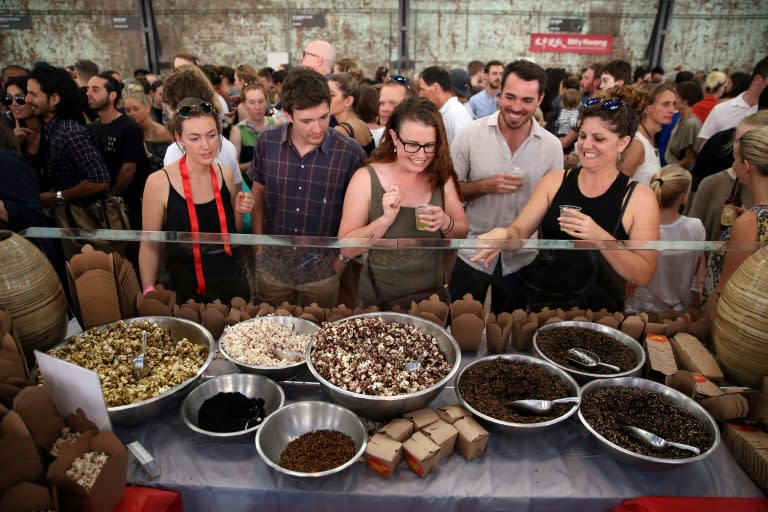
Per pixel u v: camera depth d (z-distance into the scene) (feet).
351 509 3.76
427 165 5.94
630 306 5.52
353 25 29.43
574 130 16.24
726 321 4.51
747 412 4.03
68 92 9.21
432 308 5.29
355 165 7.29
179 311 5.31
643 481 3.80
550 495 3.70
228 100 19.58
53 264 5.21
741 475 3.86
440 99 11.90
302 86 6.35
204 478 3.78
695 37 29.09
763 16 28.35
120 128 10.91
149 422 4.25
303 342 5.01
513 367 4.64
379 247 5.24
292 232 7.51
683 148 14.65
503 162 7.95
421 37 29.60
